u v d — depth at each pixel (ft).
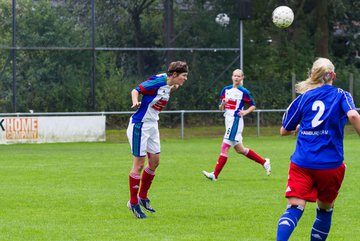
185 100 222.07
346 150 167.53
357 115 55.62
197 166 131.95
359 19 294.46
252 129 229.66
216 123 225.56
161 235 67.92
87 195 94.02
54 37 211.20
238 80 112.16
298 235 68.44
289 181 57.72
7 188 100.89
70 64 213.05
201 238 66.49
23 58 209.56
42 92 211.00
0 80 207.82
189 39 221.87
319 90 57.77
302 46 275.39
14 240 65.77
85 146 185.57
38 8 209.97
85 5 213.46
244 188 100.89
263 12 264.93
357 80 251.80
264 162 113.19
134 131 77.77
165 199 90.38
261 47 256.93
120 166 132.46
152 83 76.54
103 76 215.72
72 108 213.66
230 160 144.66
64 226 72.43
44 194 94.84
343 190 98.63
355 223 74.49
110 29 216.13
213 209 82.74
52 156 154.61
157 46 220.23
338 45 300.81
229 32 222.89
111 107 216.13
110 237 66.95
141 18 218.79
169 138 211.61
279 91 235.40
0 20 208.33
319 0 278.26
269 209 82.69
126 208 83.71
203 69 222.89
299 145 57.67
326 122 56.65
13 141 192.44
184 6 221.66
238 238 66.54
